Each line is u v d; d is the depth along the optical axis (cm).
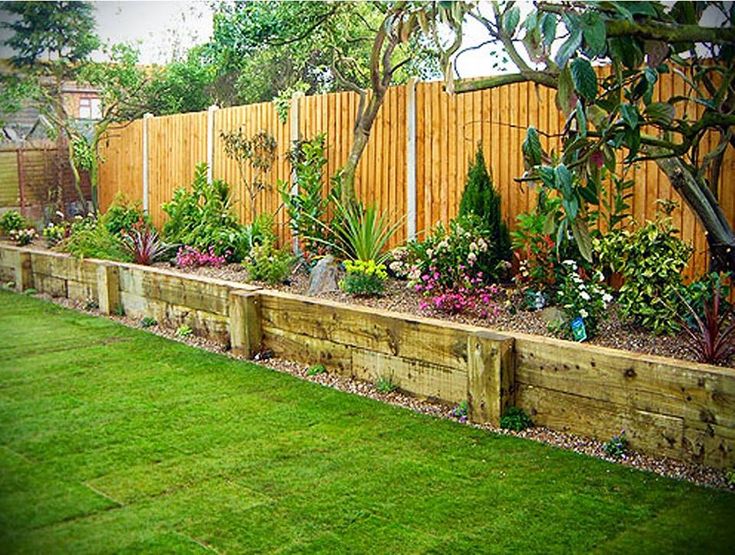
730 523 326
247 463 396
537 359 432
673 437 382
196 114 927
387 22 567
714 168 486
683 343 445
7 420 454
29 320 729
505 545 311
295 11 751
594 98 315
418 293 611
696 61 443
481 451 408
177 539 317
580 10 304
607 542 313
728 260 463
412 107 685
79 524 330
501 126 620
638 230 505
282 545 312
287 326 580
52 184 1041
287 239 826
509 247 611
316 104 784
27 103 995
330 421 457
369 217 669
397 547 310
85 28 932
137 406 486
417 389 493
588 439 415
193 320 666
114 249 832
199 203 909
